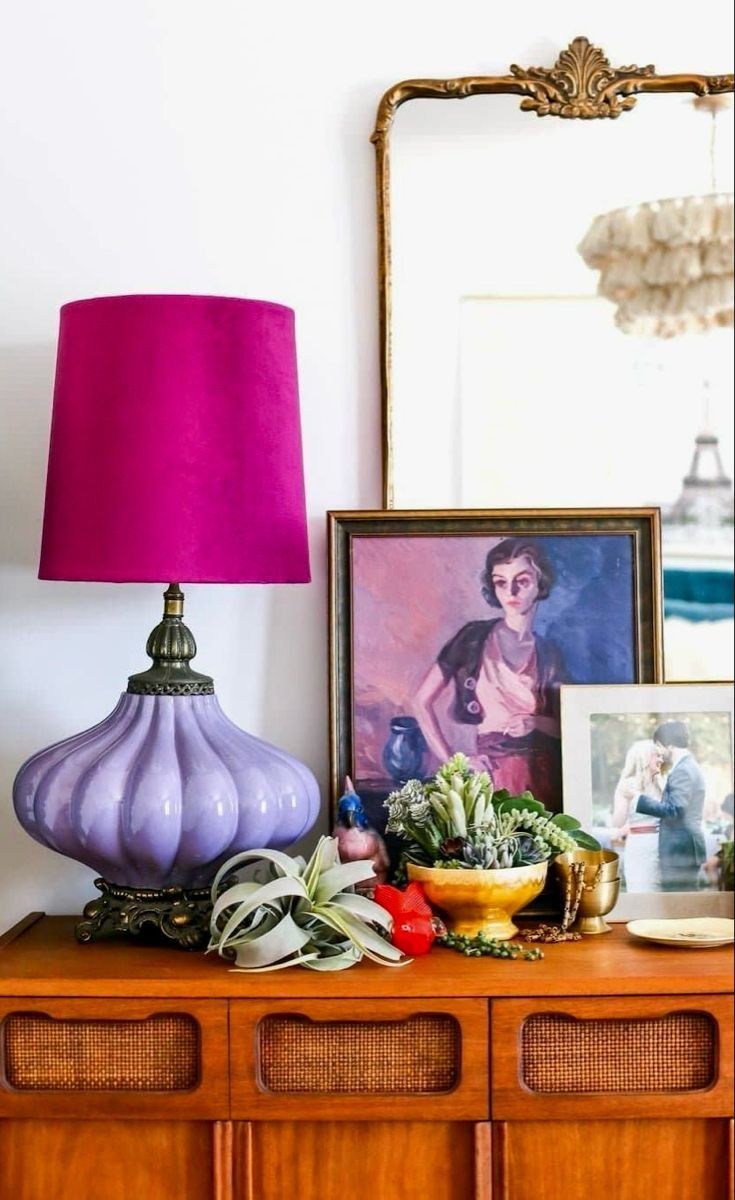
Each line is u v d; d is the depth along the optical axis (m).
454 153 1.81
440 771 1.68
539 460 1.81
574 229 1.81
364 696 1.78
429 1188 1.49
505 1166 1.48
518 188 1.81
